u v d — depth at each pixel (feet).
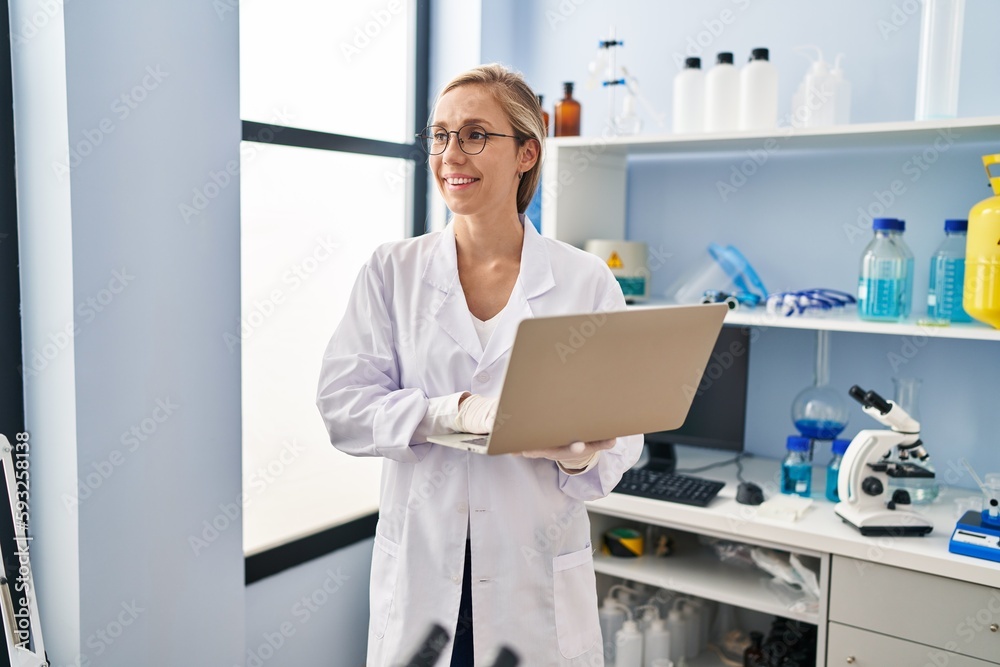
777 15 7.66
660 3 8.21
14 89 5.30
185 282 5.82
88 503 5.36
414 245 4.85
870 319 6.59
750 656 7.17
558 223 7.66
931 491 6.66
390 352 4.68
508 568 4.42
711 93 7.20
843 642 6.01
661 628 7.17
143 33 5.41
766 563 6.66
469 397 4.14
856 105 7.38
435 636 4.44
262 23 6.86
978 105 6.86
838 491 6.28
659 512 6.65
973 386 7.09
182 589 6.00
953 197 7.06
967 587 5.48
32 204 5.30
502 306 4.64
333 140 7.45
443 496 4.45
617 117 8.07
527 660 4.45
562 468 4.38
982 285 6.00
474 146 4.29
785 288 7.89
